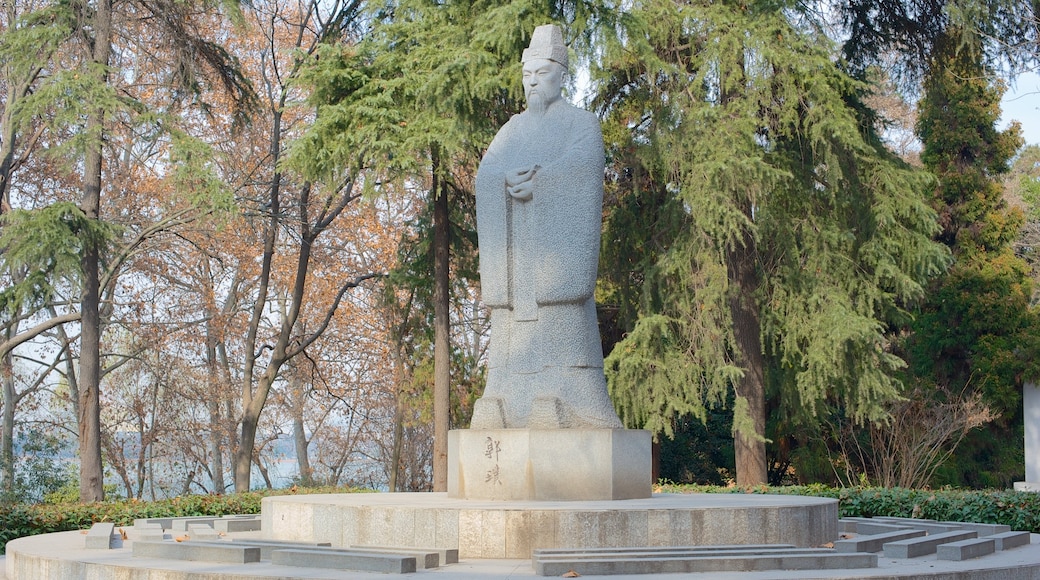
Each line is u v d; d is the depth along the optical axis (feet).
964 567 29.94
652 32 75.77
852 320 71.72
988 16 77.36
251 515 50.49
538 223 39.81
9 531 50.57
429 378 93.20
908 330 101.14
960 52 84.69
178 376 106.22
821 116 73.15
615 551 29.66
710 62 73.72
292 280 107.65
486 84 67.26
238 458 88.84
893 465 84.89
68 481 105.09
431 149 71.51
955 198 97.09
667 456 101.45
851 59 86.89
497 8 68.49
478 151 73.56
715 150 71.51
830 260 76.48
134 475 126.82
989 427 93.50
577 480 36.58
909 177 77.51
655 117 76.13
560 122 41.09
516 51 69.92
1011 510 53.72
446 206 76.89
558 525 32.30
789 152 77.77
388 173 71.05
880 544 35.27
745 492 67.56
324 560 29.55
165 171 97.76
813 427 85.05
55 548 36.81
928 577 27.84
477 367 102.06
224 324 103.19
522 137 41.45
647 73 78.79
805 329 75.31
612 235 83.46
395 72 73.72
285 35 106.52
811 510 35.78
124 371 107.86
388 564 28.40
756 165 70.49
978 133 98.02
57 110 70.49
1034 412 91.35
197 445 110.63
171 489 112.47
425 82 69.36
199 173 71.61
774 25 74.13
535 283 39.83
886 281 78.18
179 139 71.51
